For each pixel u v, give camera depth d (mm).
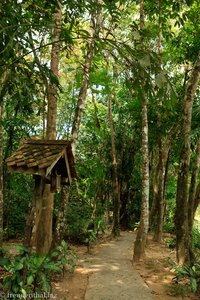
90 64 8305
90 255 10406
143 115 10172
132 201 20031
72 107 15914
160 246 12930
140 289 6844
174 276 7828
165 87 4172
